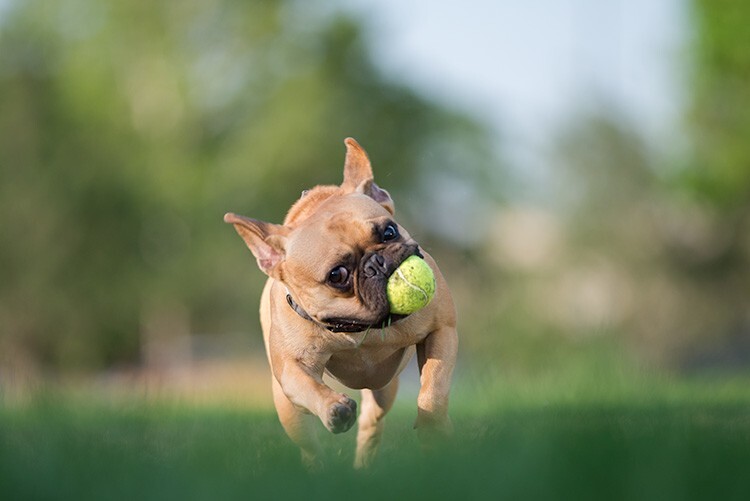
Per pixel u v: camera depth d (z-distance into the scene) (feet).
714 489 10.12
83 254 104.78
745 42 86.58
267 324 18.70
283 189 101.14
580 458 11.09
